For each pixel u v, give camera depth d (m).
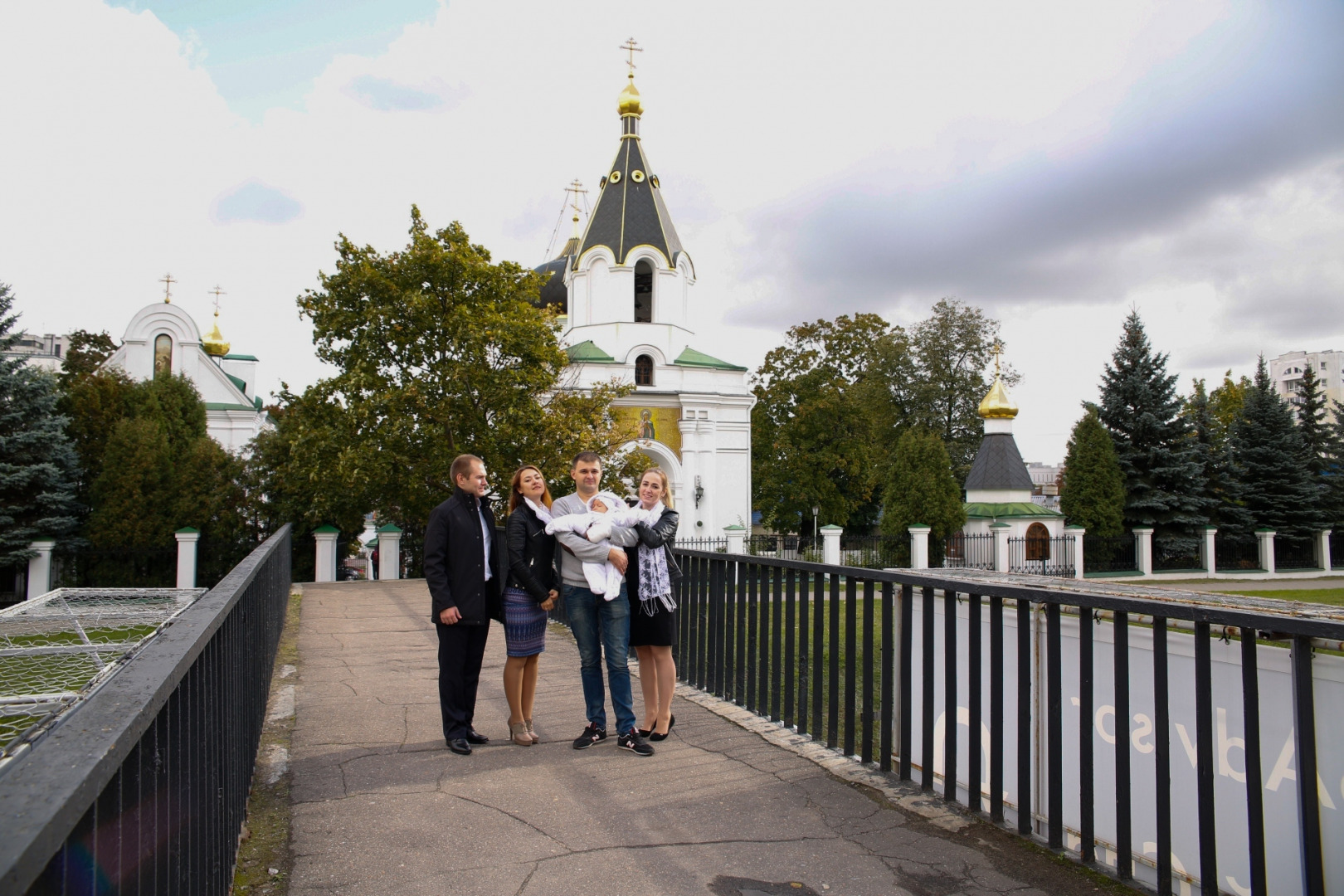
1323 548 33.03
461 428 22.44
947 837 3.88
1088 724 3.55
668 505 5.62
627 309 38.19
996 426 32.62
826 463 43.03
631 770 4.81
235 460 27.64
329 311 22.39
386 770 4.78
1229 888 3.27
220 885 3.02
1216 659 3.36
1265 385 35.66
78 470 25.17
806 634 5.55
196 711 2.53
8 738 5.05
